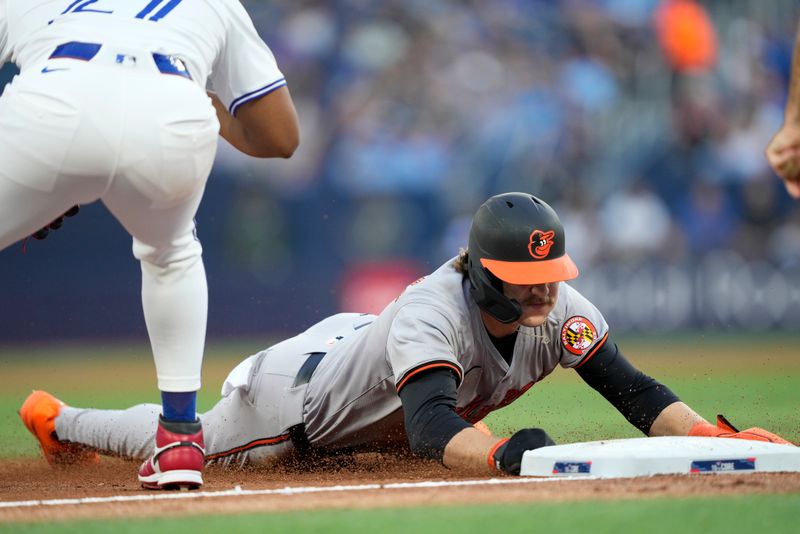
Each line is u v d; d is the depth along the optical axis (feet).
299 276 179.83
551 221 45.88
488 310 46.03
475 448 43.04
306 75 184.65
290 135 47.21
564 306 49.29
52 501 39.60
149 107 38.83
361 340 49.57
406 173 184.44
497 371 48.37
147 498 39.96
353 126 184.03
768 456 43.09
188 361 43.45
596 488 38.68
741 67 205.77
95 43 39.40
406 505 35.99
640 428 51.26
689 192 198.49
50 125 38.06
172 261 42.78
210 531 31.45
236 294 176.76
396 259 184.14
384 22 190.19
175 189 40.04
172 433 43.19
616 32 200.44
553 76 196.34
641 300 194.39
